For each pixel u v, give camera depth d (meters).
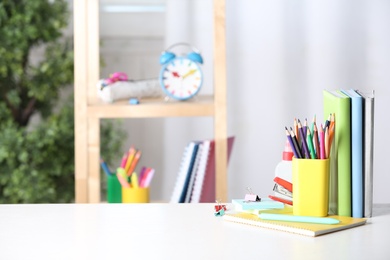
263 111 3.18
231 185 3.21
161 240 1.18
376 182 3.14
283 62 3.16
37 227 1.30
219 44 2.37
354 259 1.06
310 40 3.14
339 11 3.12
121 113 2.40
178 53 3.25
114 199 2.63
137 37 3.76
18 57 3.55
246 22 3.17
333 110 1.40
